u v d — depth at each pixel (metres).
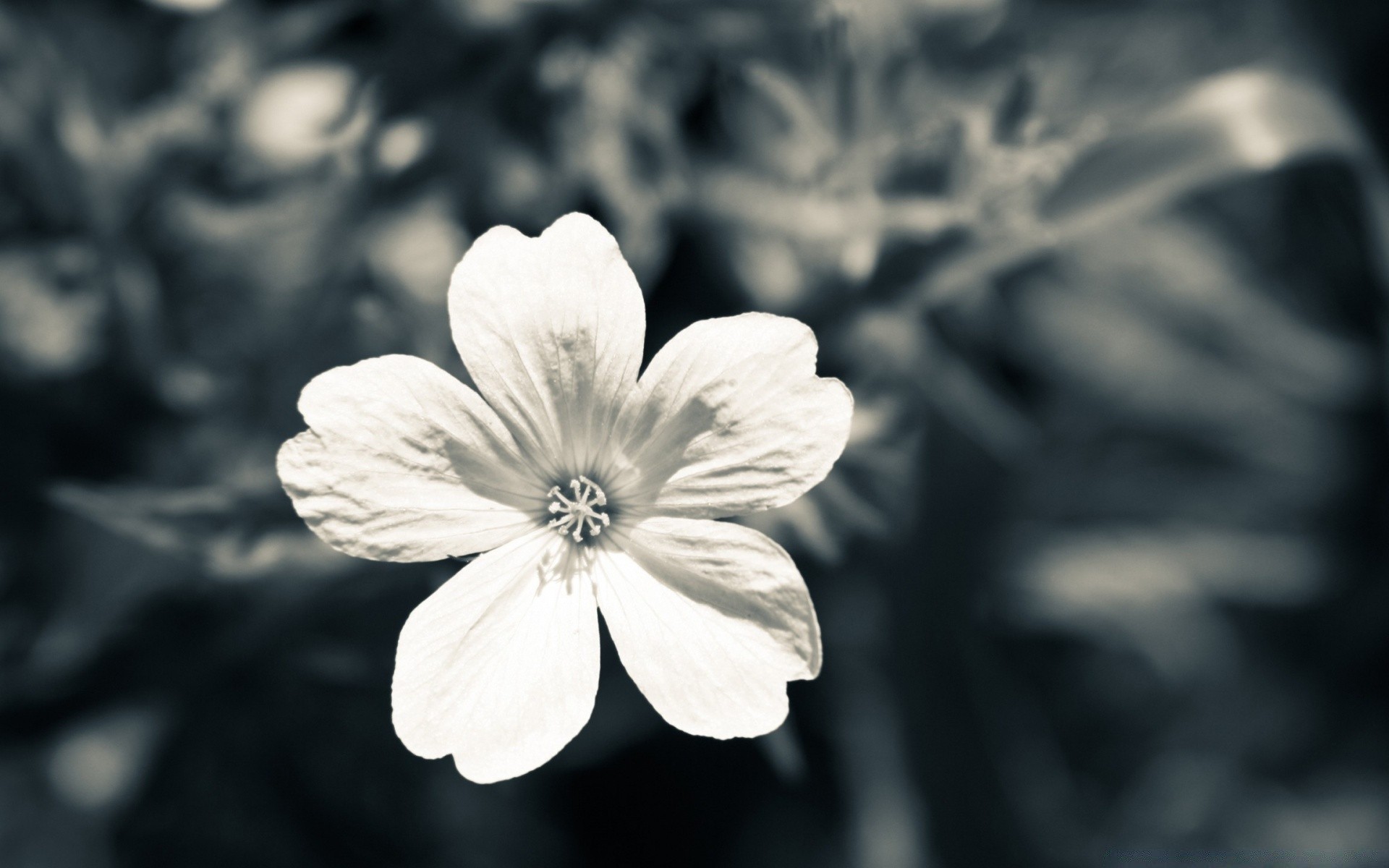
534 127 0.21
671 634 0.18
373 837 0.23
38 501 0.22
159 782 0.22
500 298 0.18
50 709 0.22
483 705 0.18
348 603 0.21
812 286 0.21
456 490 0.18
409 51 0.21
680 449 0.18
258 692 0.22
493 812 0.23
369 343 0.20
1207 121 0.21
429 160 0.21
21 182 0.22
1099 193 0.21
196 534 0.19
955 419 0.23
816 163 0.21
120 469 0.22
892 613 0.23
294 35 0.22
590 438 0.18
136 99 0.22
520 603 0.18
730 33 0.21
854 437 0.20
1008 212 0.21
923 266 0.21
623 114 0.21
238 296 0.22
